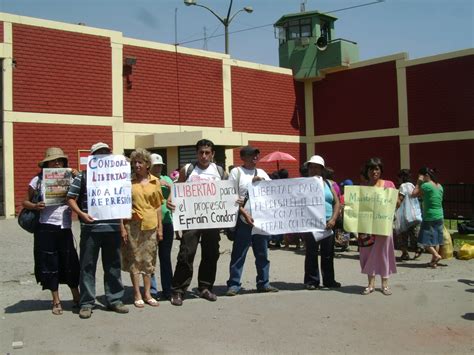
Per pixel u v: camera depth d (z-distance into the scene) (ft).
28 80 57.57
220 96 76.43
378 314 19.89
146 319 19.03
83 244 19.47
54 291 19.56
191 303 21.36
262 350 16.03
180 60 72.08
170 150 66.33
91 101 62.54
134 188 20.61
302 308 20.66
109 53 64.49
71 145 60.54
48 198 19.26
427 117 74.54
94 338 16.93
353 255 37.11
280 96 84.58
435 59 73.72
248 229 23.08
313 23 86.74
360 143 81.92
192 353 15.75
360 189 23.38
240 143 68.18
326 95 86.12
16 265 31.42
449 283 25.68
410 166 76.23
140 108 67.41
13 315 19.54
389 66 78.74
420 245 32.07
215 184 22.27
